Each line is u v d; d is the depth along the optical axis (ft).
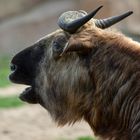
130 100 48.29
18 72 56.59
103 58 49.62
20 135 102.32
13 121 112.47
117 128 49.44
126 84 48.57
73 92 51.39
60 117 53.88
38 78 55.31
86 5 200.75
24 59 56.18
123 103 48.62
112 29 53.67
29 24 204.64
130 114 48.29
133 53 49.29
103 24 53.62
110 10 195.83
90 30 51.16
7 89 144.36
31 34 204.54
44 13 207.82
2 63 186.29
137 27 180.96
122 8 195.83
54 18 206.39
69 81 51.70
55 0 215.51
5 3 212.43
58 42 52.65
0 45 203.10
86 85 50.49
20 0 214.48
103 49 49.85
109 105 49.39
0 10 211.82
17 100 130.41
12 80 57.31
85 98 50.72
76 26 50.85
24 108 123.75
